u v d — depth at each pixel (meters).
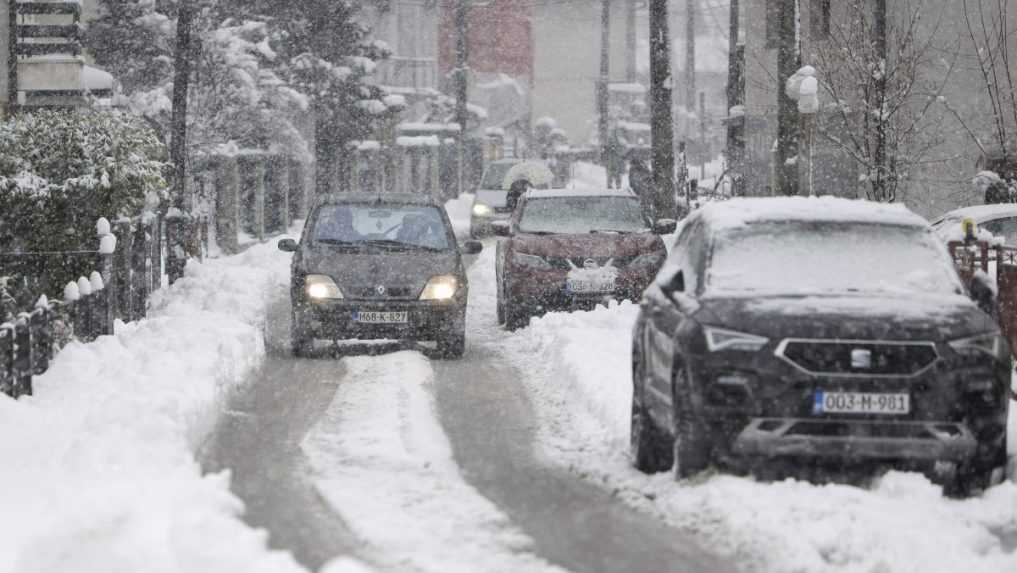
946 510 23.05
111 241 47.62
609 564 21.48
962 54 87.56
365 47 137.25
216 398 35.62
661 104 89.38
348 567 18.06
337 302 45.56
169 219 70.88
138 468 26.94
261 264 77.50
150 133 56.16
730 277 27.28
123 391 33.81
